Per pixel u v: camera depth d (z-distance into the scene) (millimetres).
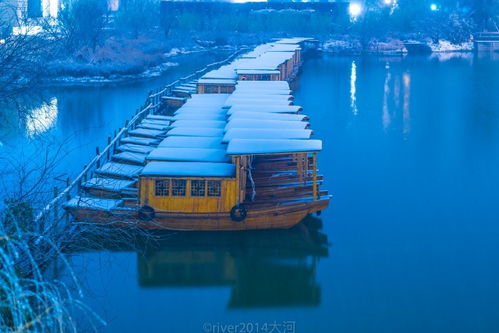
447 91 77188
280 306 22438
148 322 21047
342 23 157250
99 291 22875
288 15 159500
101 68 82438
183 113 40312
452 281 24281
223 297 23094
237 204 26328
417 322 21219
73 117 58312
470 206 33062
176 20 149125
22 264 15805
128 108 64375
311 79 89188
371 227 29781
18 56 30766
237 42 145500
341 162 42438
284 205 26906
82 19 88875
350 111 63375
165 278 24406
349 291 23578
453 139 50344
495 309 22094
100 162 40469
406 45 144625
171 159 27828
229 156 28297
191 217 26234
